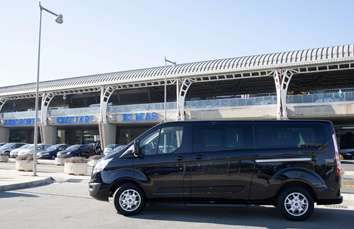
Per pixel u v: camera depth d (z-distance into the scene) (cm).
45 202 829
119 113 3844
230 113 3197
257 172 645
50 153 2927
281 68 2947
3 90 4856
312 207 629
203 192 651
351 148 3247
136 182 666
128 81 3694
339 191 636
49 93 4347
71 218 641
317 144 652
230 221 628
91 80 4003
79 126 4703
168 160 662
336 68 2841
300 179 633
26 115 4566
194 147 666
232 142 664
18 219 630
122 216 662
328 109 2767
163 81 3559
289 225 600
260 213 709
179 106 3412
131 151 684
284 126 667
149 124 4116
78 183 1273
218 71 3209
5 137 4950
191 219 641
